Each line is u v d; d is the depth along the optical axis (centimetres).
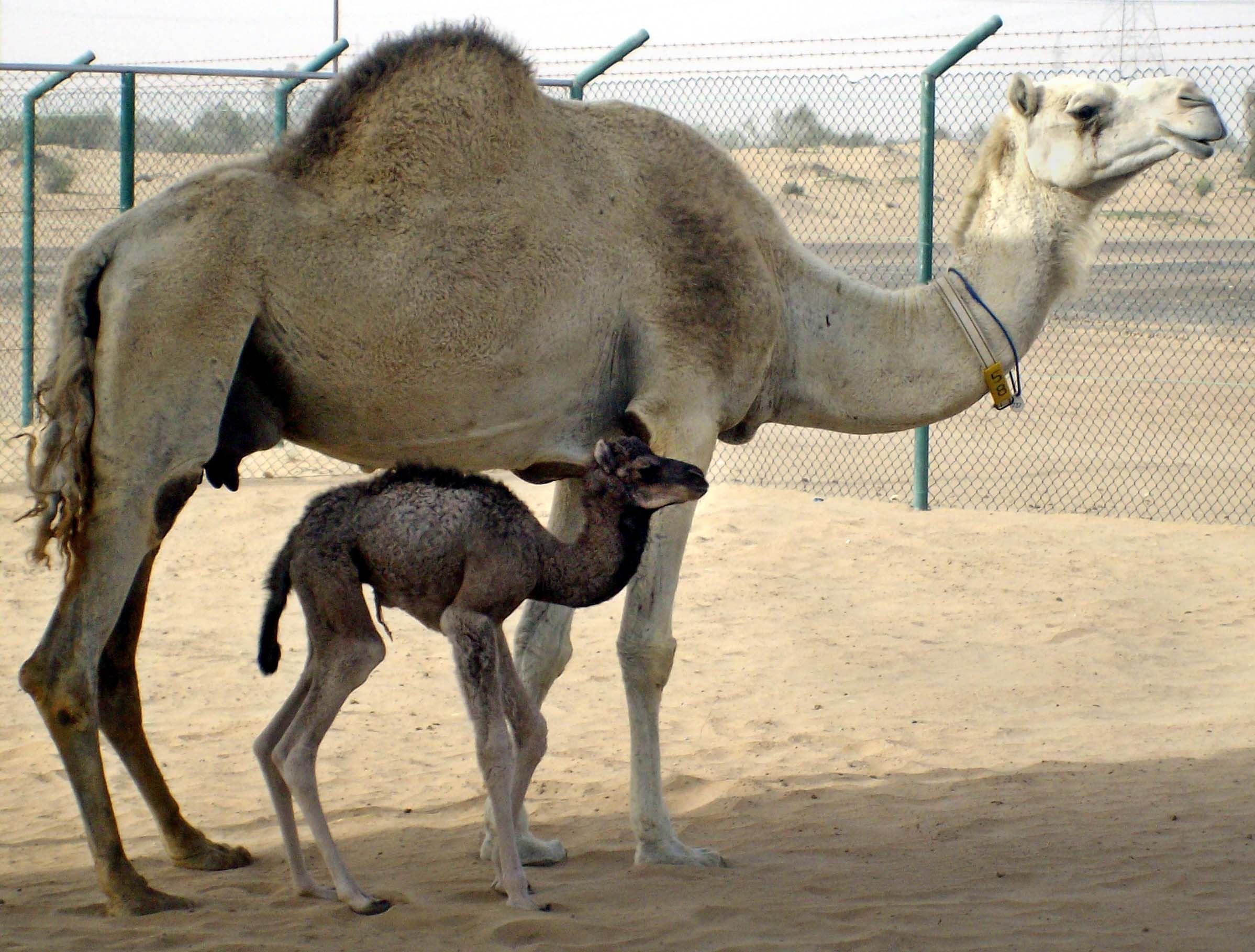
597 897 541
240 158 584
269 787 540
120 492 529
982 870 574
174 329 530
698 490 536
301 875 540
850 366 646
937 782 714
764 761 755
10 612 1000
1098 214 742
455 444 588
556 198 579
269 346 553
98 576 529
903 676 909
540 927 500
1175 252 3023
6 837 639
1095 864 580
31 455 537
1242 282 2773
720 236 601
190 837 595
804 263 640
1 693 848
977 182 669
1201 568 1139
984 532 1249
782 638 984
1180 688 884
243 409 566
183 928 502
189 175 561
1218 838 614
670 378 586
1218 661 934
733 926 506
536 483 632
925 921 510
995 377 654
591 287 580
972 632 997
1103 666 924
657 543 586
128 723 582
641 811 588
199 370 533
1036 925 505
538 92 591
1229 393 1916
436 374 565
